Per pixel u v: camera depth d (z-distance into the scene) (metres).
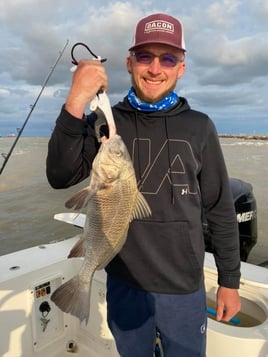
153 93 1.65
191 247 1.66
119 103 1.82
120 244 1.51
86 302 1.45
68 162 1.46
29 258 2.72
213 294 2.59
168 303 1.66
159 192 1.64
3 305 2.37
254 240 4.04
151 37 1.56
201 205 1.84
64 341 2.81
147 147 1.67
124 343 1.78
